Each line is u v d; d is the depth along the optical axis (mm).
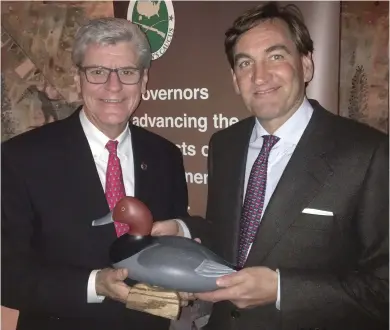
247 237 1194
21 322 1335
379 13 1689
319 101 1416
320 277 1058
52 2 2049
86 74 1266
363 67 1724
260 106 1172
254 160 1265
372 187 1060
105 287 1113
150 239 1096
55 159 1284
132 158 1411
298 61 1185
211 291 1034
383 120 1723
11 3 2090
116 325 1284
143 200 1364
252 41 1144
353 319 1061
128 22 1289
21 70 2127
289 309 1042
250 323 1181
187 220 1338
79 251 1264
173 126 1694
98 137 1362
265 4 1180
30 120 2143
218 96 1612
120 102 1283
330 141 1138
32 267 1218
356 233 1104
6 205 1260
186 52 1629
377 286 1044
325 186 1101
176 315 1044
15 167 1269
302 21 1264
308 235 1104
